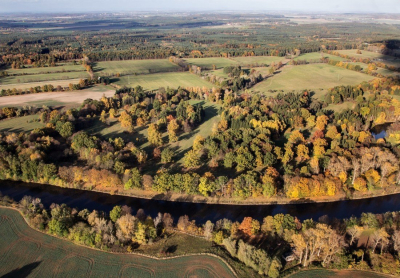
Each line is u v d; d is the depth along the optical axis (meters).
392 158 153.62
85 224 118.62
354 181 147.88
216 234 114.12
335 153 162.25
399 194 148.00
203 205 142.50
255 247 106.12
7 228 121.75
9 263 104.75
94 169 155.38
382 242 105.38
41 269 102.31
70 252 109.50
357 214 135.25
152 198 148.25
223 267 102.94
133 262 105.31
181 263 104.88
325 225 106.88
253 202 142.88
